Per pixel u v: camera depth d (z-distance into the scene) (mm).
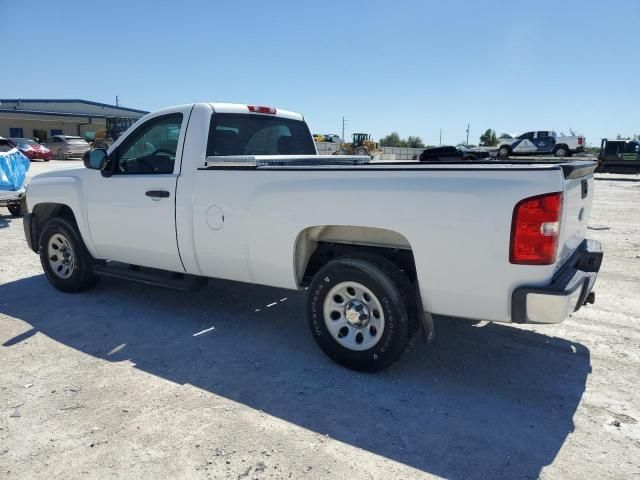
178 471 2559
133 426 2949
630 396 3381
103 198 4867
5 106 57375
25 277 6176
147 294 5488
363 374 3646
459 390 3438
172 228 4391
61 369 3688
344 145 43656
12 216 10992
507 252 2986
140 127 4758
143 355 3953
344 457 2693
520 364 3852
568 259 3504
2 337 4281
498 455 2729
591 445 2824
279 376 3611
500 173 2990
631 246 8328
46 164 29109
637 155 27250
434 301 3324
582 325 4672
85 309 5000
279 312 4973
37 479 2496
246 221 3941
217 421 3018
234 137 4641
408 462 2662
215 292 5570
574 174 3184
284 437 2865
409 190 3232
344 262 3549
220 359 3893
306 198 3625
